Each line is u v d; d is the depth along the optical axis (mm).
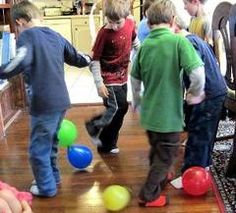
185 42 1860
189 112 2242
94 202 2166
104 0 2438
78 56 2229
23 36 1991
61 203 2166
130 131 3254
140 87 2057
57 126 2172
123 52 2486
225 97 2264
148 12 1941
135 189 2289
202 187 2145
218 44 2467
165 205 2102
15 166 2678
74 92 4566
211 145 2344
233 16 2109
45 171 2189
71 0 6535
